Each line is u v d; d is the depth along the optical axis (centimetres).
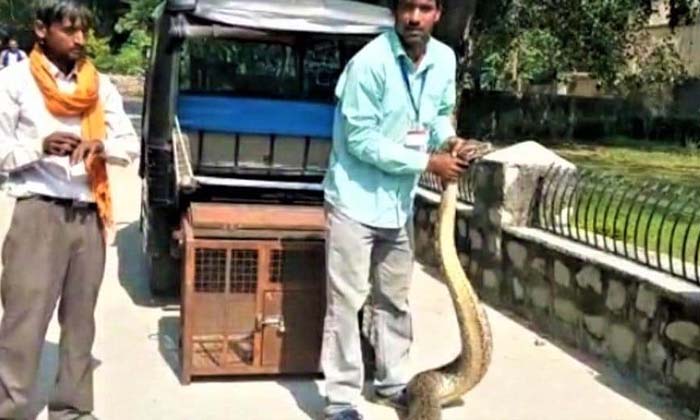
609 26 1717
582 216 584
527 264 601
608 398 464
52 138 353
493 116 1933
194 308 460
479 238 670
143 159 662
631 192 550
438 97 406
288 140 620
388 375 446
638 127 2011
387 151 390
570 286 550
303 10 562
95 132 368
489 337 418
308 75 650
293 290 468
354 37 581
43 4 355
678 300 452
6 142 354
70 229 371
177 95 584
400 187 412
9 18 2869
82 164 367
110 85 386
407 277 439
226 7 547
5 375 373
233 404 442
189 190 529
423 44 394
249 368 470
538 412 443
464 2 687
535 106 1956
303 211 487
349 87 391
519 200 629
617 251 541
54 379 459
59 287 376
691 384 443
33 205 362
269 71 646
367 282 421
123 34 3269
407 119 399
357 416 417
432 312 620
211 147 614
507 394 466
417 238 787
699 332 437
